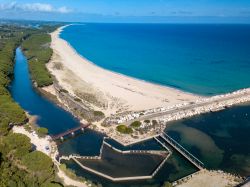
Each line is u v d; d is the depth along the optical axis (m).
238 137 130.88
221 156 115.88
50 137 125.88
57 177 96.31
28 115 153.75
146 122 139.12
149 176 101.88
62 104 167.38
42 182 89.50
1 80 186.25
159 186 98.00
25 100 176.62
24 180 87.69
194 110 155.38
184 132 135.38
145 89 194.00
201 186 95.62
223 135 132.88
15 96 184.25
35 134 128.25
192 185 96.25
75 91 185.88
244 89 188.88
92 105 163.62
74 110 155.88
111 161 110.88
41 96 183.25
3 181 83.31
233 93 180.38
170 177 102.62
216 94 186.25
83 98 173.12
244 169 106.94
